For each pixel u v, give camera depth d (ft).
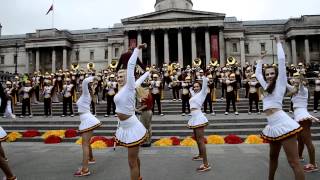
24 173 28.50
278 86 19.65
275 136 19.13
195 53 227.81
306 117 27.81
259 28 264.93
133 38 238.89
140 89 24.38
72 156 37.19
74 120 62.39
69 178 26.61
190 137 47.24
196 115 28.96
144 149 41.27
